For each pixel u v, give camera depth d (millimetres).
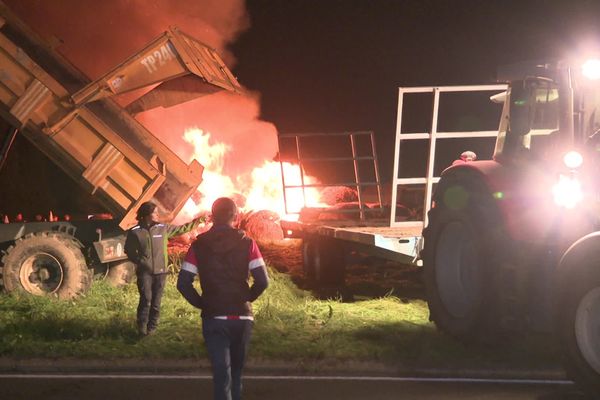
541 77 7980
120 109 11836
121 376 7785
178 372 7992
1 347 8336
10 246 10922
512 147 8461
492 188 8180
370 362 8086
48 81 10820
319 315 10156
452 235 9055
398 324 9633
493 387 7402
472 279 8664
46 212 13070
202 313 5742
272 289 11328
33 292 10875
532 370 7910
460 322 8695
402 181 11156
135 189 11117
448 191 8906
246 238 5805
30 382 7527
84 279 10961
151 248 8945
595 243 6883
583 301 6988
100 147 10977
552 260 7734
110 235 11484
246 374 7949
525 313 7961
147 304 8969
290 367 8086
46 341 8727
